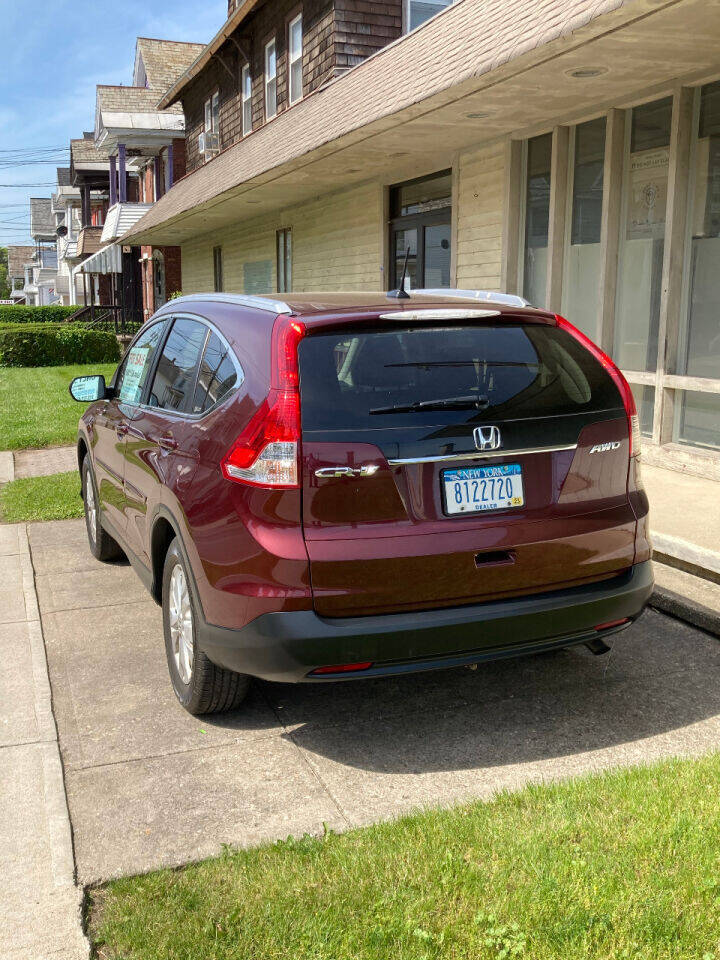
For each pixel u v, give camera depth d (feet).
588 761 11.15
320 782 10.83
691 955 7.51
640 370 26.37
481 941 7.75
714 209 23.26
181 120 97.25
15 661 14.66
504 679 13.66
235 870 8.92
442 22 32.01
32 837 9.72
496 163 32.01
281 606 10.30
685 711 12.41
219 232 68.85
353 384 10.65
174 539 12.55
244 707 12.94
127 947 7.91
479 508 10.77
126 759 11.45
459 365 11.14
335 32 47.42
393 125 28.71
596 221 27.71
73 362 82.12
